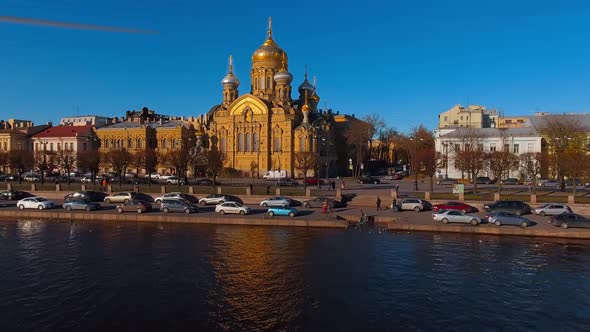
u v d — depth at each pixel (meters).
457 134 132.62
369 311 33.56
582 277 41.12
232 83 167.50
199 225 68.31
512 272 42.72
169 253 50.25
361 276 41.56
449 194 81.88
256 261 46.75
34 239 58.31
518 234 59.00
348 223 65.94
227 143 156.25
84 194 90.56
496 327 30.92
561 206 70.44
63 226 68.25
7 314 33.12
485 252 50.16
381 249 51.72
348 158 178.00
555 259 47.19
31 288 38.62
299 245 53.94
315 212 76.31
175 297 36.53
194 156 146.25
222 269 44.00
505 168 90.19
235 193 93.88
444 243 54.75
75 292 37.69
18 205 82.31
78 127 175.00
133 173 155.25
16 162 122.94
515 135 126.19
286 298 36.22
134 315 32.97
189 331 30.42
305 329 30.67
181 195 89.38
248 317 32.62
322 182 120.25
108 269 44.06
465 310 33.72
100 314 33.19
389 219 69.44
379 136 199.25
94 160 119.25
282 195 89.88
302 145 146.75
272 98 159.88
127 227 67.06
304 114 150.75
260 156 151.12
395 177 147.38
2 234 61.75
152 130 169.75
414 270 43.34
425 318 32.31
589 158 85.56
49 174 149.88
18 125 194.88
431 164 97.44
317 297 36.38
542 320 32.06
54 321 31.94
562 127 114.81
